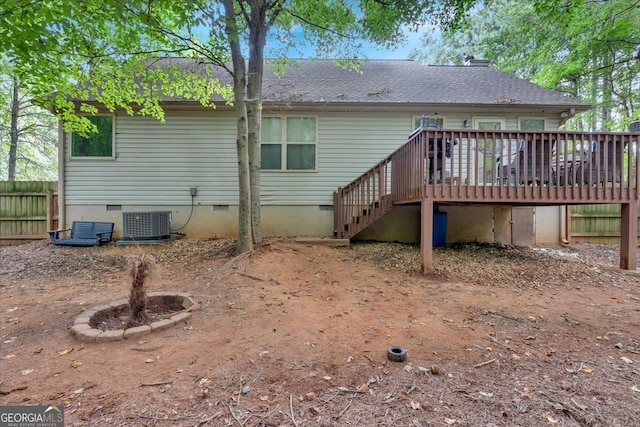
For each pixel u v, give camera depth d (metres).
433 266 5.66
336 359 2.50
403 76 10.01
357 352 2.62
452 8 6.42
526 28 12.15
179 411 1.86
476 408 1.90
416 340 2.85
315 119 8.62
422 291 4.37
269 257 5.68
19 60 5.60
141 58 6.93
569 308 3.74
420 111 8.46
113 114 8.34
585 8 9.97
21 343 2.75
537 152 5.56
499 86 9.33
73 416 1.81
